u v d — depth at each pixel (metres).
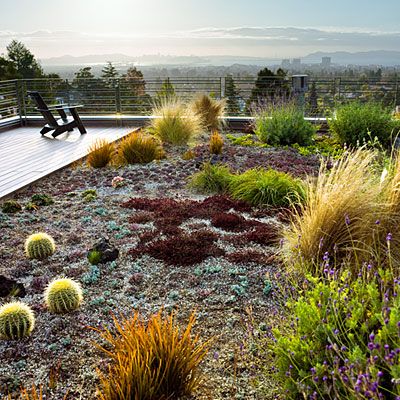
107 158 7.04
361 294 2.21
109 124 11.24
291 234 3.67
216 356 2.41
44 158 7.51
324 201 3.32
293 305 2.40
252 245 4.05
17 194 5.70
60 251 3.93
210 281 3.38
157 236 4.23
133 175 6.52
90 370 2.39
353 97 10.35
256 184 5.30
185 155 7.50
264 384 2.24
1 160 7.41
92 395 2.20
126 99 12.01
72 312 2.96
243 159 7.45
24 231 4.41
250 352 2.50
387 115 8.48
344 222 3.22
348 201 3.24
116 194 5.68
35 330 2.76
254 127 9.95
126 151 7.24
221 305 3.03
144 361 2.06
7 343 2.63
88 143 8.81
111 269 3.58
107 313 2.95
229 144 8.69
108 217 4.82
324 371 1.87
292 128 8.55
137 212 4.98
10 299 3.13
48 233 4.35
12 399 2.18
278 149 8.22
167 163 7.22
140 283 3.36
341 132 8.48
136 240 4.16
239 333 2.70
